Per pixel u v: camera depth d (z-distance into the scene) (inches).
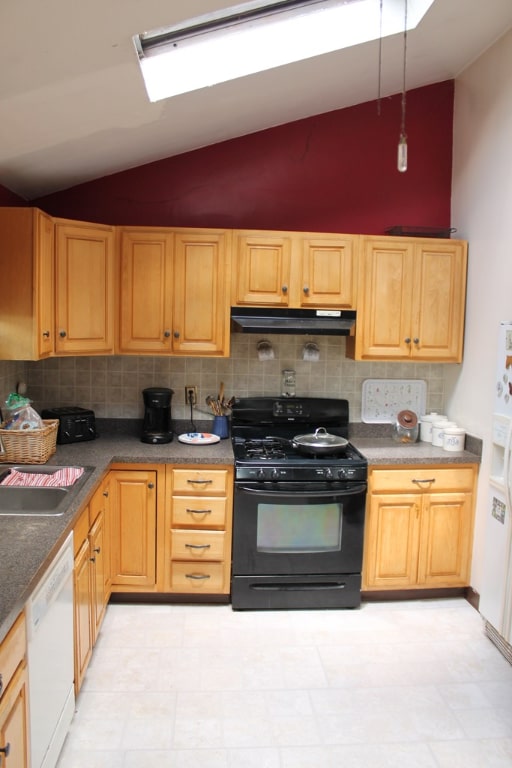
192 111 106.1
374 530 121.0
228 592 120.1
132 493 116.3
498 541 105.9
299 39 97.3
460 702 92.4
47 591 67.1
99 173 126.7
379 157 134.4
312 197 133.9
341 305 125.0
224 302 123.0
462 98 130.1
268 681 96.4
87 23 65.3
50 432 110.3
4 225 102.9
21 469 103.0
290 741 82.9
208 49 94.6
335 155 133.7
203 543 118.1
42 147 101.0
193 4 67.2
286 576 119.0
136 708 88.7
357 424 140.1
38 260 104.0
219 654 103.7
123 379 136.2
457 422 133.0
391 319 126.5
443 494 122.2
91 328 118.6
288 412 134.9
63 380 135.3
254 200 133.1
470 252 126.6
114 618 115.0
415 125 134.4
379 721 87.6
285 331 122.3
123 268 121.3
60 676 74.1
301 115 130.3
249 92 105.8
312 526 118.0
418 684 96.7
